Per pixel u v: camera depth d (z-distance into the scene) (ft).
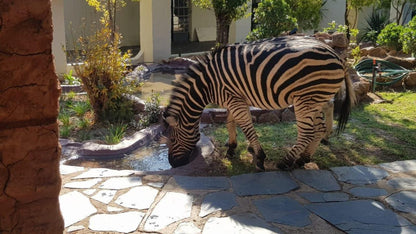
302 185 13.91
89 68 21.77
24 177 6.48
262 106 14.61
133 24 51.19
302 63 13.21
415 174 14.52
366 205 12.46
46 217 6.79
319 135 15.08
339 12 55.47
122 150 18.24
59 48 32.37
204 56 15.39
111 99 22.29
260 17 33.50
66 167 15.40
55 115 6.50
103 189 13.55
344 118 15.66
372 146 17.69
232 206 12.48
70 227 11.31
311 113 13.92
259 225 11.44
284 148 17.63
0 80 5.92
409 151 17.06
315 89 13.48
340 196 13.07
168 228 11.28
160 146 19.30
